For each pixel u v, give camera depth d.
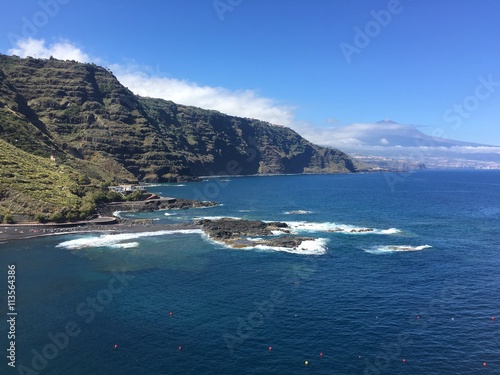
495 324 50.59
